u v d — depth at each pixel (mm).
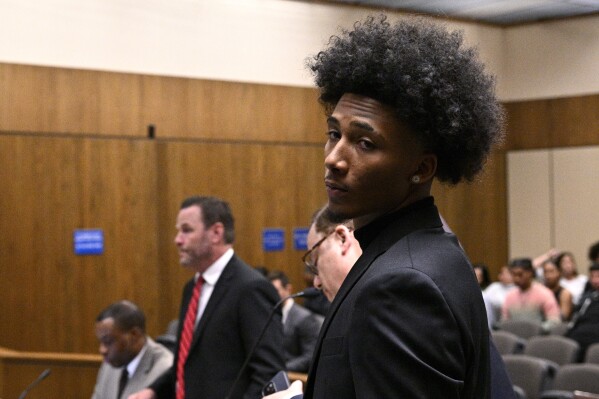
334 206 1110
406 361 956
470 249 9820
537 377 5301
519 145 10055
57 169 7191
